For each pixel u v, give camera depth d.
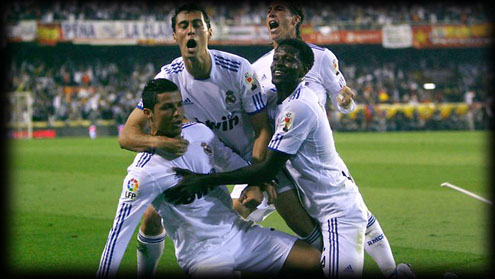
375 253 13.76
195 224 11.24
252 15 90.94
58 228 20.89
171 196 11.13
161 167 11.13
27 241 18.88
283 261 11.66
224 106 12.85
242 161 12.16
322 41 88.56
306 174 12.13
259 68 14.41
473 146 56.97
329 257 11.97
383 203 25.88
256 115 12.82
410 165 40.84
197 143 11.56
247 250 11.52
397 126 87.19
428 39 91.44
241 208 13.22
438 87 97.75
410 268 13.44
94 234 19.92
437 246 18.11
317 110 11.83
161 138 11.21
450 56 99.31
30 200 26.95
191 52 12.02
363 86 94.56
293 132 11.59
